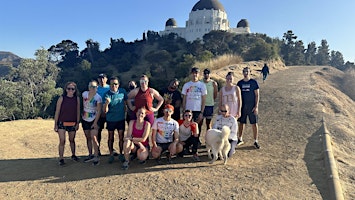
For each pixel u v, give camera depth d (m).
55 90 35.75
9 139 8.40
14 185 5.01
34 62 35.22
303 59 79.94
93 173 5.46
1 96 31.75
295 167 5.35
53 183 5.05
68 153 7.32
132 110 5.97
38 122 11.14
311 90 14.38
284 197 4.24
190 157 6.27
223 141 5.56
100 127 6.52
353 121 9.34
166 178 5.01
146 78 5.80
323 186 4.56
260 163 5.69
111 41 94.12
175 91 6.45
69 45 90.62
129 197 4.37
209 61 28.53
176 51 78.31
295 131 7.98
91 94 6.02
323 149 6.04
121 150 6.24
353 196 4.26
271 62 34.66
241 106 6.84
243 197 4.24
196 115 6.29
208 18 87.50
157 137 5.88
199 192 4.44
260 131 8.42
